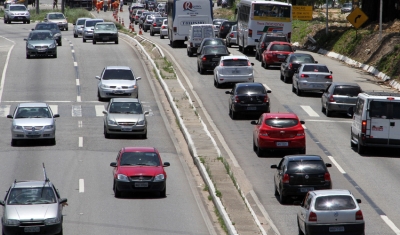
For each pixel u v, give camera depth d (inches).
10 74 3467.0
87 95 3021.7
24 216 1312.7
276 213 1562.5
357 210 1291.8
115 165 1720.0
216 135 2359.7
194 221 1497.3
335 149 2176.4
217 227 1456.7
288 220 1507.1
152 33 5502.0
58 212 1341.0
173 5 4414.4
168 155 2132.1
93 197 1681.8
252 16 4005.9
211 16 4416.8
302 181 1599.4
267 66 3671.3
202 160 1995.6
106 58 3956.7
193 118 2573.8
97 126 2509.8
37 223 1307.8
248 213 1517.0
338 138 2319.1
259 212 1571.1
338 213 1288.1
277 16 4001.0
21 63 3782.0
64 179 1841.8
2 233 1339.8
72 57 3983.8
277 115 2082.9
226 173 1875.0
